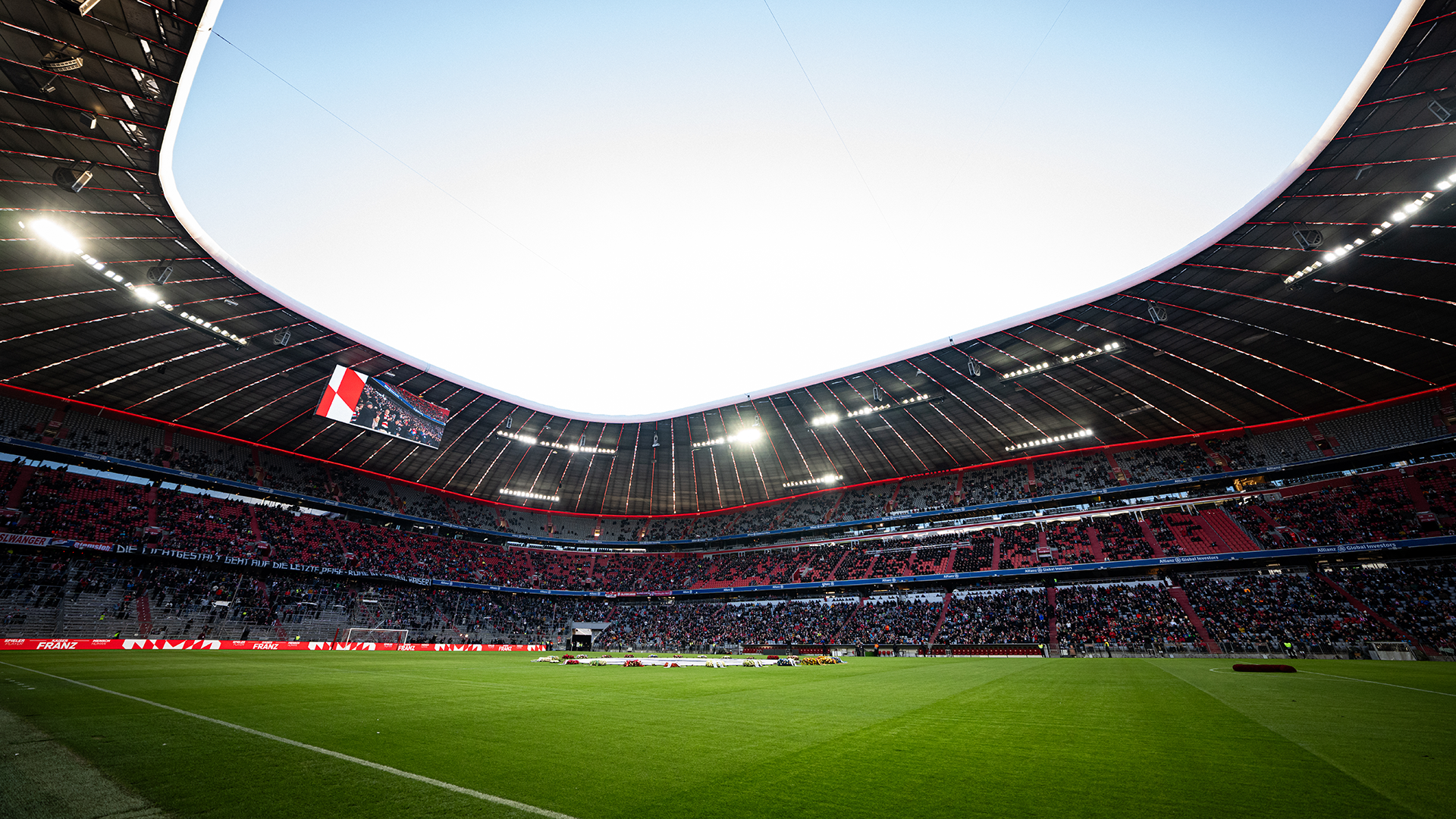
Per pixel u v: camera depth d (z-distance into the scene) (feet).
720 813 13.51
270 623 120.67
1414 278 84.74
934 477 174.60
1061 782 16.15
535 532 194.59
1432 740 21.98
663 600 184.44
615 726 26.43
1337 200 74.95
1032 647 117.08
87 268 84.79
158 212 79.46
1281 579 113.70
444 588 161.79
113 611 104.01
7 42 55.11
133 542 114.21
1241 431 137.49
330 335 113.19
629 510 204.23
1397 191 72.08
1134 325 104.99
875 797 14.74
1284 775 16.63
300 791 15.02
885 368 129.70
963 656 121.80
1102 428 144.05
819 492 190.90
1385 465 118.01
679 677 60.44
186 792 14.66
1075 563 133.39
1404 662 81.00
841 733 24.72
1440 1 54.03
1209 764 18.24
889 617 144.77
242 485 139.44
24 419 114.11
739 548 195.11
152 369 113.09
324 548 143.84
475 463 173.37
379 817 13.01
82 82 60.49
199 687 38.32
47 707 27.66
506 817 13.14
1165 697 37.86
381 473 169.27
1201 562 121.29
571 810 13.76
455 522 179.11
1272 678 53.06
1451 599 95.25
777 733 24.94
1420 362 106.32
